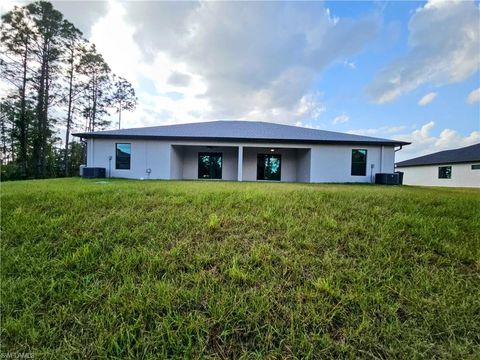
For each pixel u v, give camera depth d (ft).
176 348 4.82
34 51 63.93
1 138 72.38
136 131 45.27
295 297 5.97
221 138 42.24
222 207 11.78
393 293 6.17
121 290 6.15
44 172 68.39
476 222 10.52
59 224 9.43
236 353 4.79
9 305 5.83
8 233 8.82
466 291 6.34
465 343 4.98
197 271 6.93
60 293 6.14
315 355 4.72
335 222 9.94
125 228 9.11
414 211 11.80
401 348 4.81
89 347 4.89
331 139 42.98
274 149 52.65
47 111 68.59
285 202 12.87
